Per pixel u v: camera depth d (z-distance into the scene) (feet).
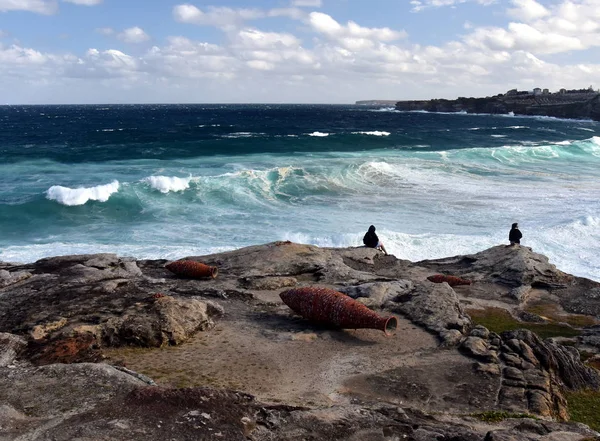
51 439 14.52
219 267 41.60
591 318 39.06
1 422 15.34
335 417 17.93
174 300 30.35
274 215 76.74
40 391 17.51
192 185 89.71
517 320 37.86
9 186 94.38
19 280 35.96
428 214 77.25
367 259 48.91
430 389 23.62
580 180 104.73
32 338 26.30
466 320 31.30
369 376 24.66
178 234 67.67
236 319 31.63
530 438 17.12
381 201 85.35
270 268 40.83
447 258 52.24
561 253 61.00
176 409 16.48
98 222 73.82
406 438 16.92
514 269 46.29
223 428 15.81
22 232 69.62
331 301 30.12
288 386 23.32
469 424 19.81
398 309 32.99
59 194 81.71
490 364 26.14
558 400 24.36
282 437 16.28
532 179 105.40
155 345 27.12
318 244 63.67
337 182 97.30
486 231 68.64
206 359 25.81
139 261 44.06
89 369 19.25
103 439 14.56
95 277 36.52
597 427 22.82
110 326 27.30
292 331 29.84
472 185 98.32
